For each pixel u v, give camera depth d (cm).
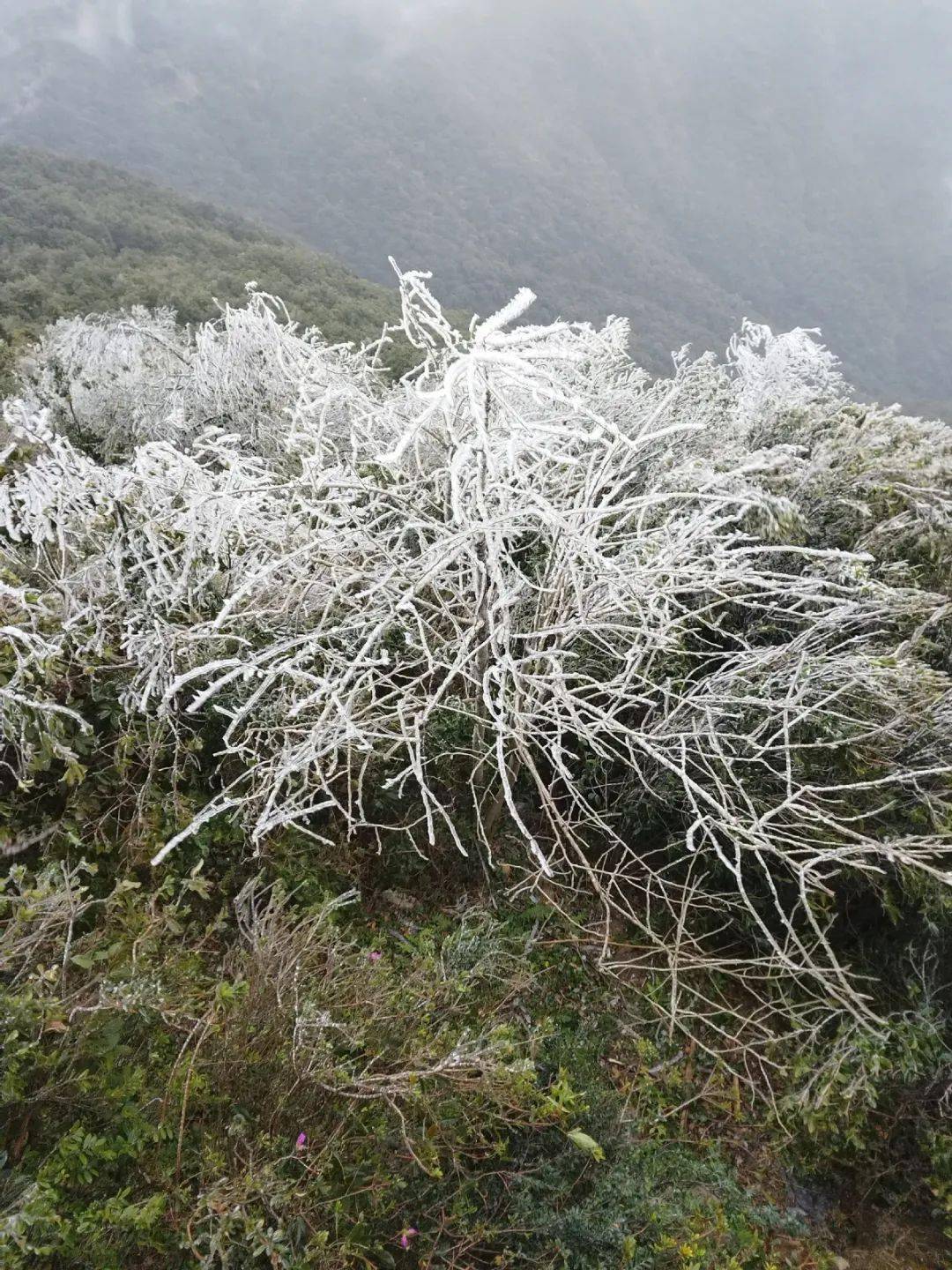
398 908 290
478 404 230
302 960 214
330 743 245
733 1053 290
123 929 216
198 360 555
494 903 300
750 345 578
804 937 307
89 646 258
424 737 303
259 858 263
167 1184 164
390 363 913
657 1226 215
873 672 275
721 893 311
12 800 233
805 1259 238
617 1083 268
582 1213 204
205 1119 185
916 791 291
